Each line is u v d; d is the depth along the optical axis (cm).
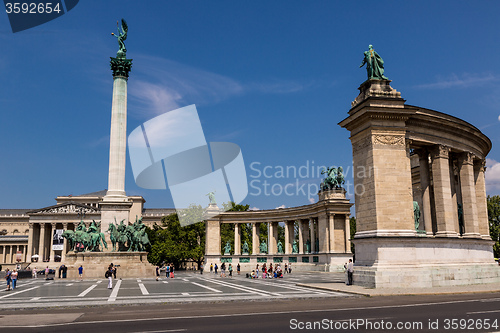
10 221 18512
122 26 7981
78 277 6644
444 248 3794
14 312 2417
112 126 7644
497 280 4050
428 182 4297
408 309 2247
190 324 1852
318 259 7669
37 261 14300
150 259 10150
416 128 3988
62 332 1708
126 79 7819
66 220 14888
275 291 3506
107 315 2211
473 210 4397
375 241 3547
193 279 5872
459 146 4375
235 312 2233
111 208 7394
